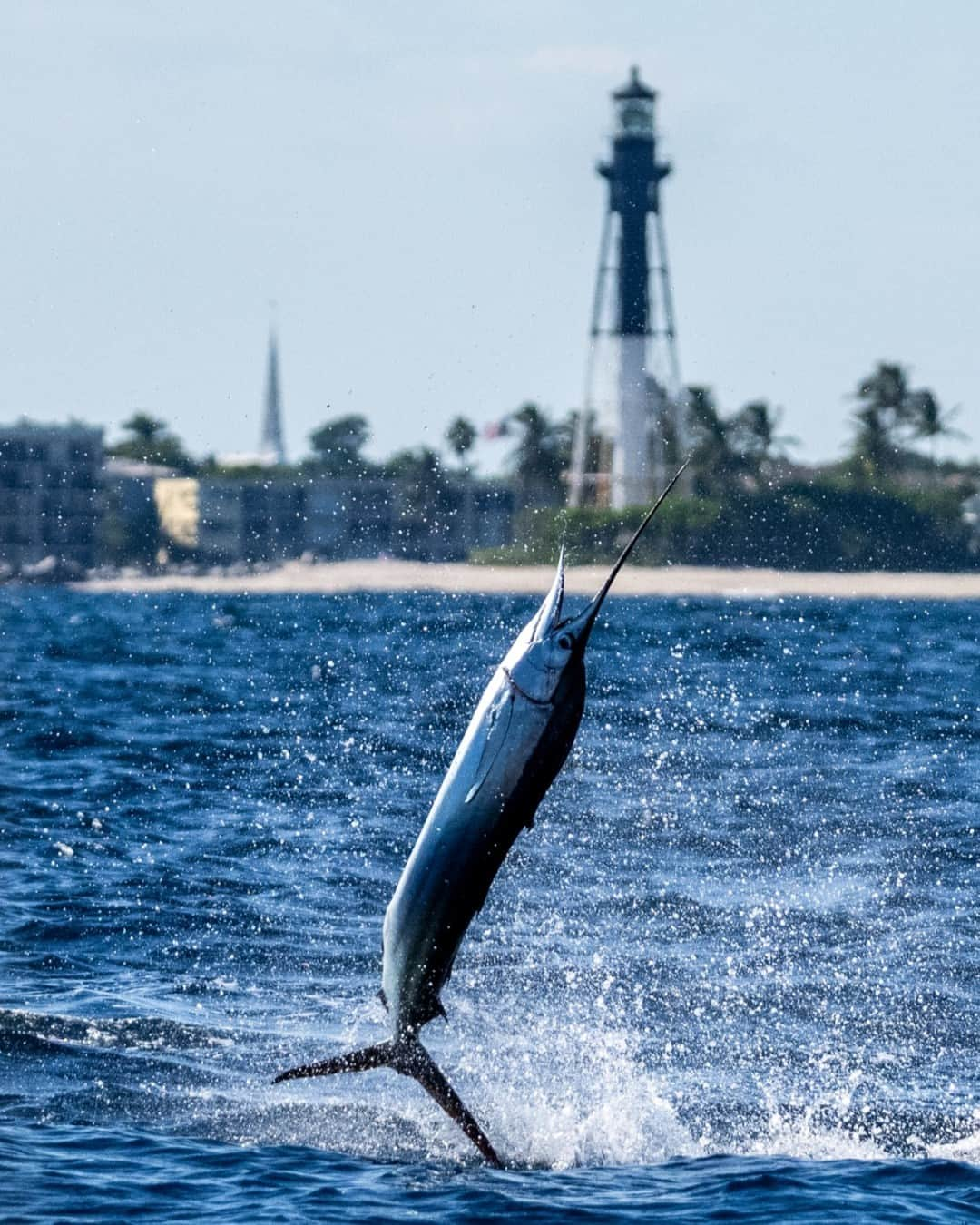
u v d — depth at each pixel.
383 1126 47.28
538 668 37.75
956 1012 59.12
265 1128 46.66
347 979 61.62
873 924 70.94
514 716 37.75
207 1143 45.12
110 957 63.81
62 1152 43.94
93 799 100.56
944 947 67.25
